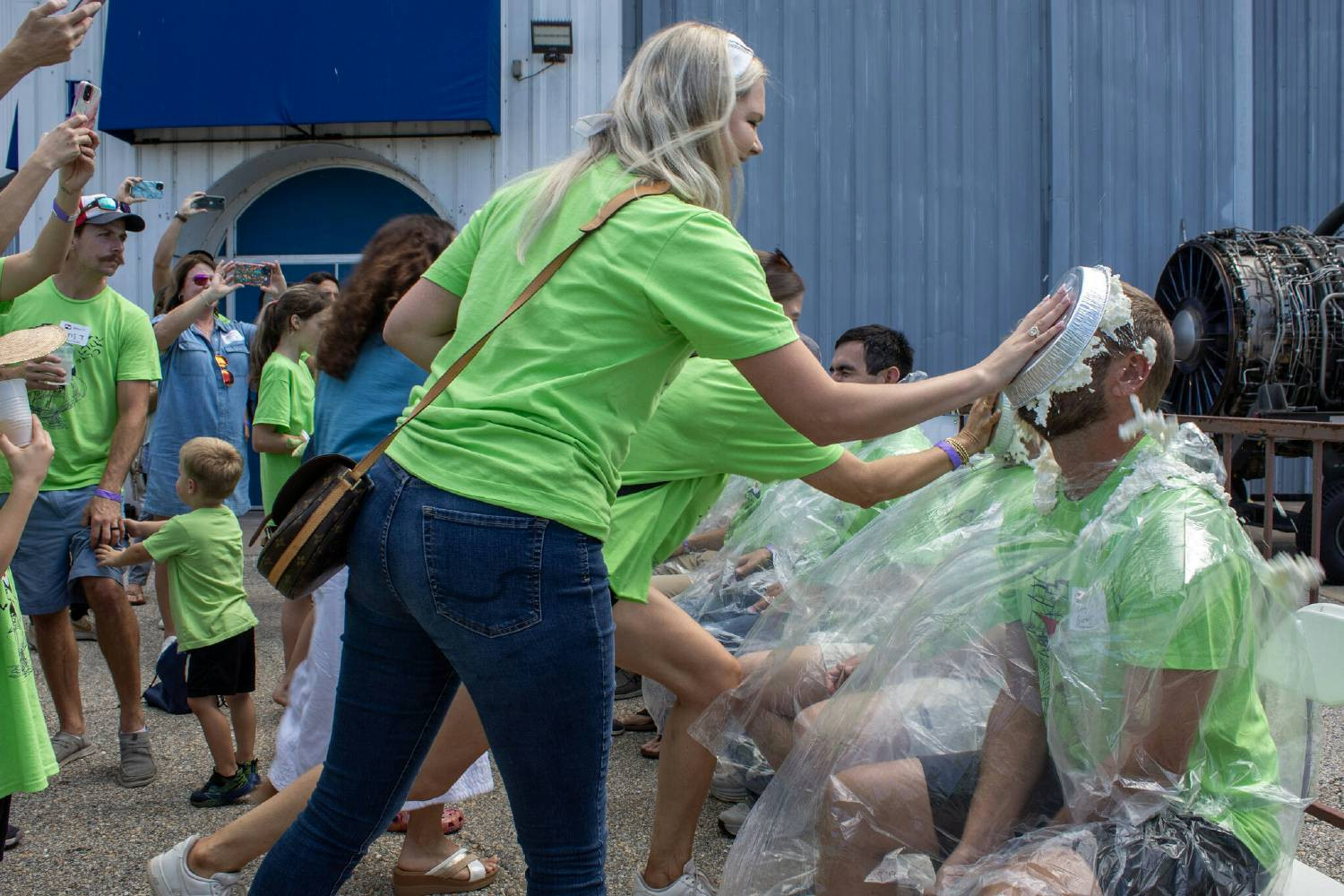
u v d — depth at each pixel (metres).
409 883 2.61
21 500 2.22
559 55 8.77
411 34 8.22
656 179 1.70
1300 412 7.03
